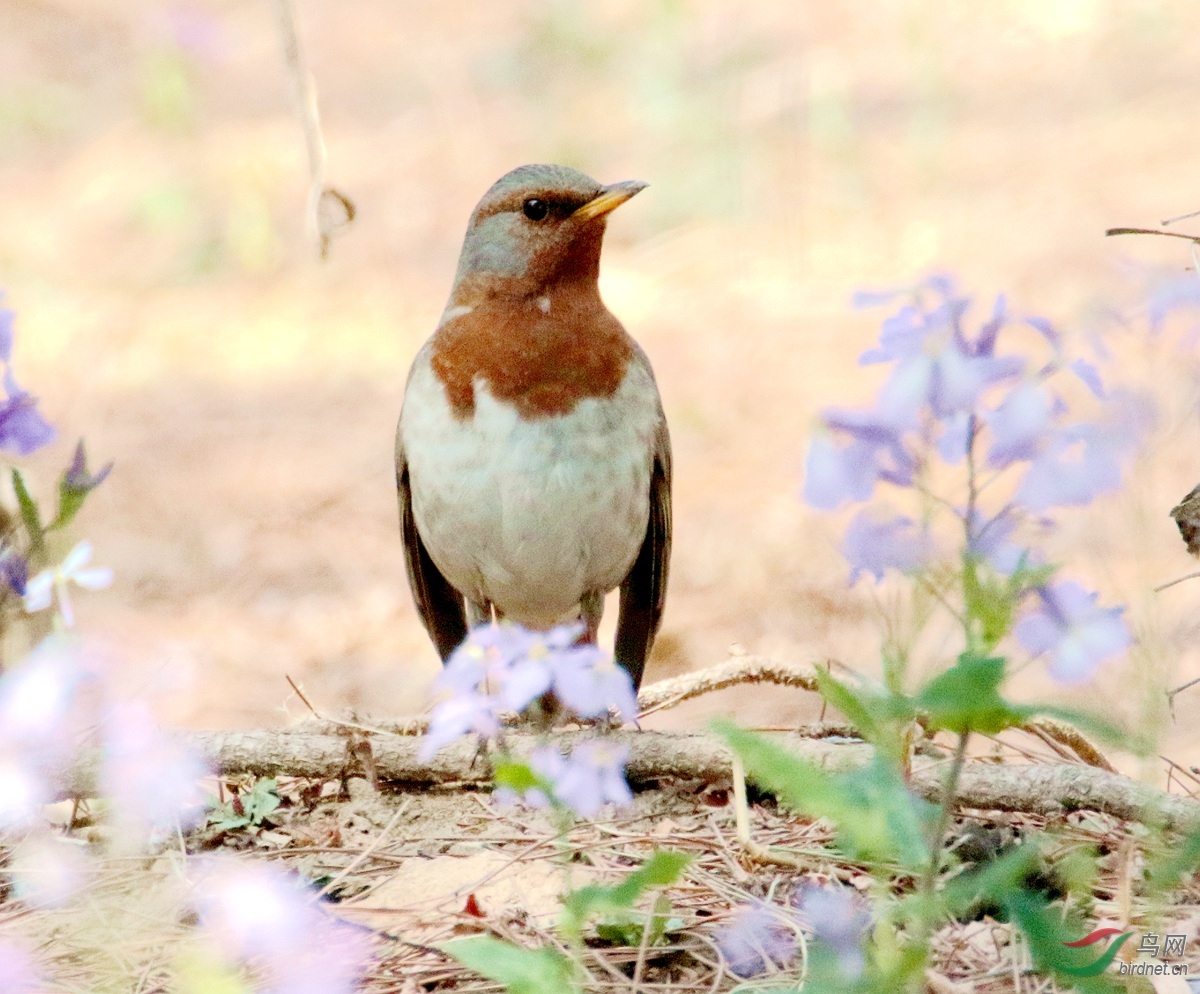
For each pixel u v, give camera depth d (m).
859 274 24.25
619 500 10.15
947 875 7.42
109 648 6.83
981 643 5.29
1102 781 8.06
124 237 28.52
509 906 7.72
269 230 27.45
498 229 9.93
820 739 9.22
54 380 23.25
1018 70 31.41
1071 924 6.95
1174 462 15.80
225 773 9.02
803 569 16.86
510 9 38.25
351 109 33.72
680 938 7.35
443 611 11.39
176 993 6.94
